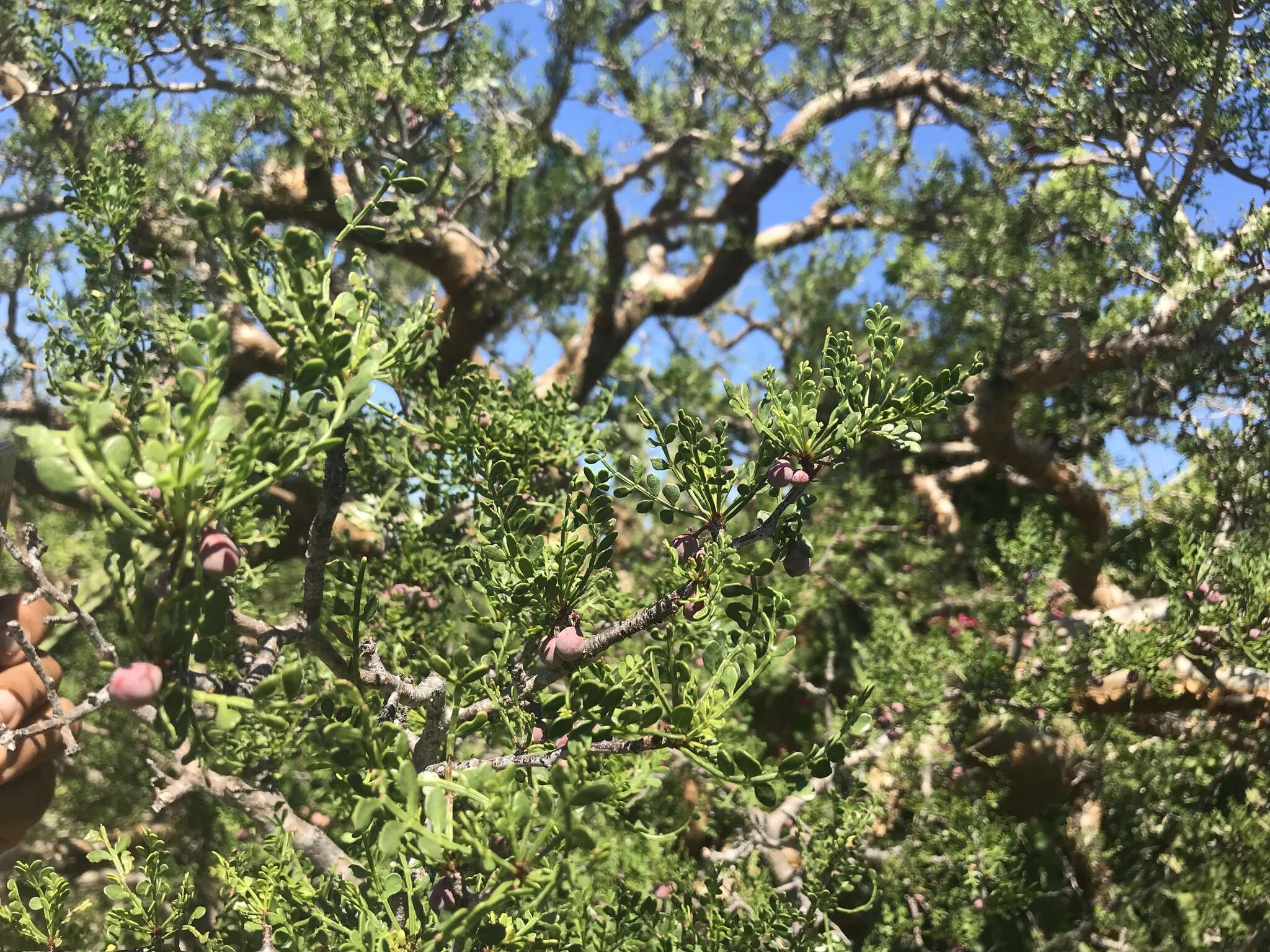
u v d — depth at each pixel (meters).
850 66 10.05
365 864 2.12
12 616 2.15
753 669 1.97
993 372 8.69
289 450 1.55
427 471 4.29
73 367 2.47
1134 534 9.31
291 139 7.00
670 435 2.26
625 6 9.70
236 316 6.42
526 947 1.94
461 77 6.45
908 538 9.82
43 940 2.83
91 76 5.92
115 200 2.62
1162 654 6.19
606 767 2.51
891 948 6.71
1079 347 7.87
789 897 5.52
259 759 3.88
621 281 10.41
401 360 1.93
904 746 6.79
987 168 8.85
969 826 6.47
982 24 7.59
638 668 2.36
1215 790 7.71
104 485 1.35
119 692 1.35
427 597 4.62
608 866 4.95
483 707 2.15
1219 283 6.59
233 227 1.68
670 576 3.15
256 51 6.09
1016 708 6.98
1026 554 7.34
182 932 3.19
